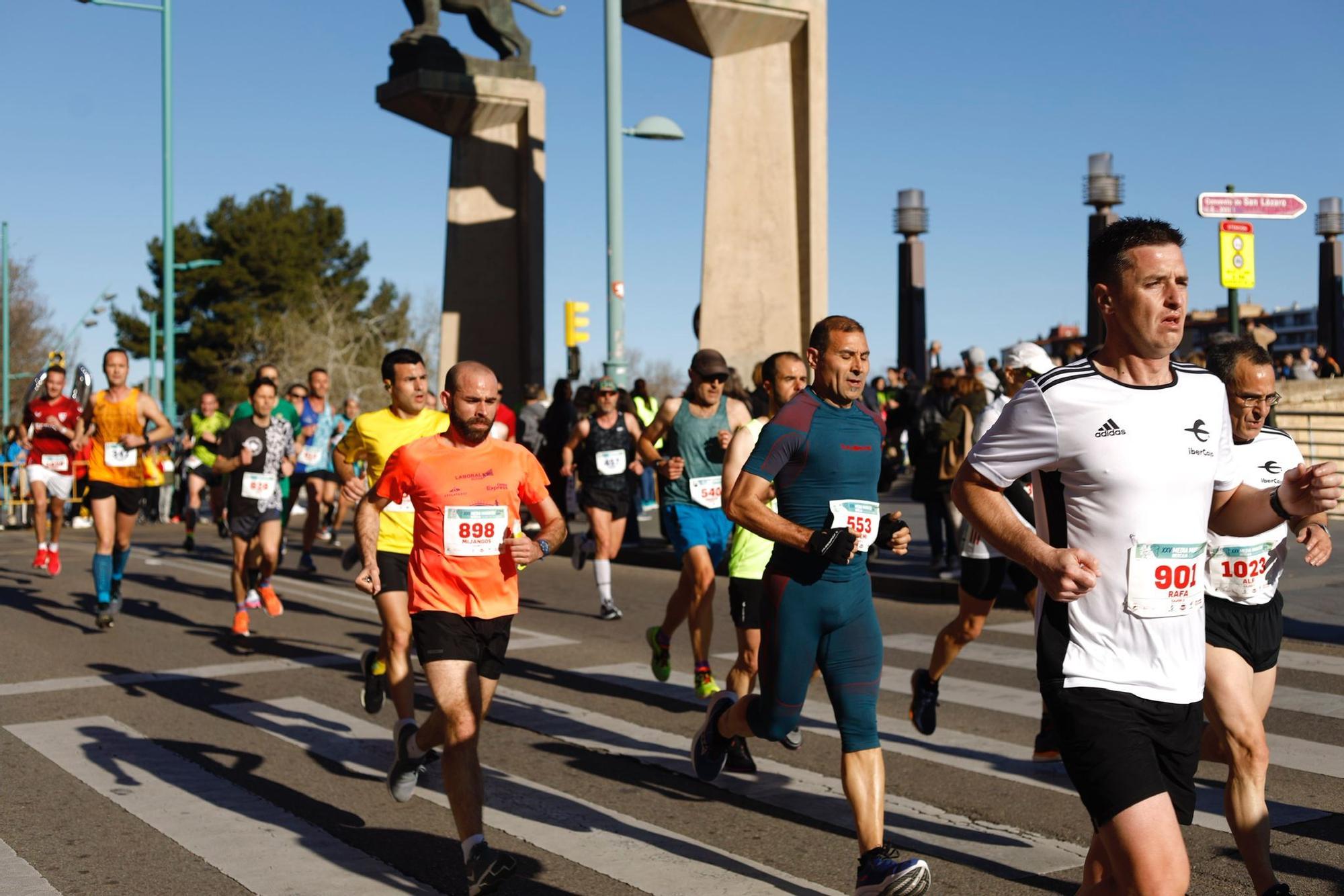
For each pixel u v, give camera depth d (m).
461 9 25.09
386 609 5.88
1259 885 3.90
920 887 3.92
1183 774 3.08
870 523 4.52
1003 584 11.45
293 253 66.56
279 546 9.70
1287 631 9.26
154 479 10.60
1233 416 4.22
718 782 5.83
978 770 5.96
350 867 4.67
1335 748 6.19
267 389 9.47
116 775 5.96
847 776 4.23
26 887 4.46
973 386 12.14
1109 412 3.03
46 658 9.10
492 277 25.55
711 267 18.44
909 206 39.06
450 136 25.52
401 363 6.47
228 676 8.45
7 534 21.67
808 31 18.30
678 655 9.20
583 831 5.11
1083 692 3.02
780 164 18.52
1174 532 3.03
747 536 6.19
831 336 4.61
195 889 4.45
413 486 4.66
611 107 16.56
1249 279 12.88
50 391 13.83
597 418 10.91
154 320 49.44
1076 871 4.59
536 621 10.88
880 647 4.43
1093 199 32.69
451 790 4.32
